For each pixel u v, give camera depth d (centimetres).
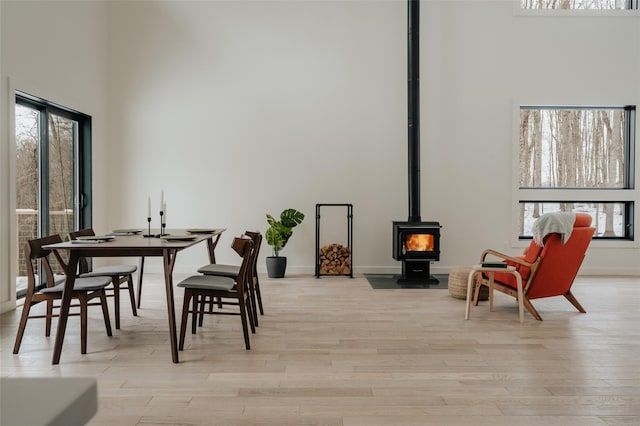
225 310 459
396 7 678
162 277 647
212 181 680
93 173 630
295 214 641
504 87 681
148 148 676
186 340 362
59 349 311
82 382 53
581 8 696
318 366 306
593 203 693
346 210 681
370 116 680
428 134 681
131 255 321
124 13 672
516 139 680
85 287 331
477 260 683
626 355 331
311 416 235
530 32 680
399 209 682
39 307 469
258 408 244
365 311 461
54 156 561
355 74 680
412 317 438
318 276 648
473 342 361
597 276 667
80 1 589
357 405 248
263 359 319
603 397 260
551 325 411
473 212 682
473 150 681
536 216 694
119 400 252
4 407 46
